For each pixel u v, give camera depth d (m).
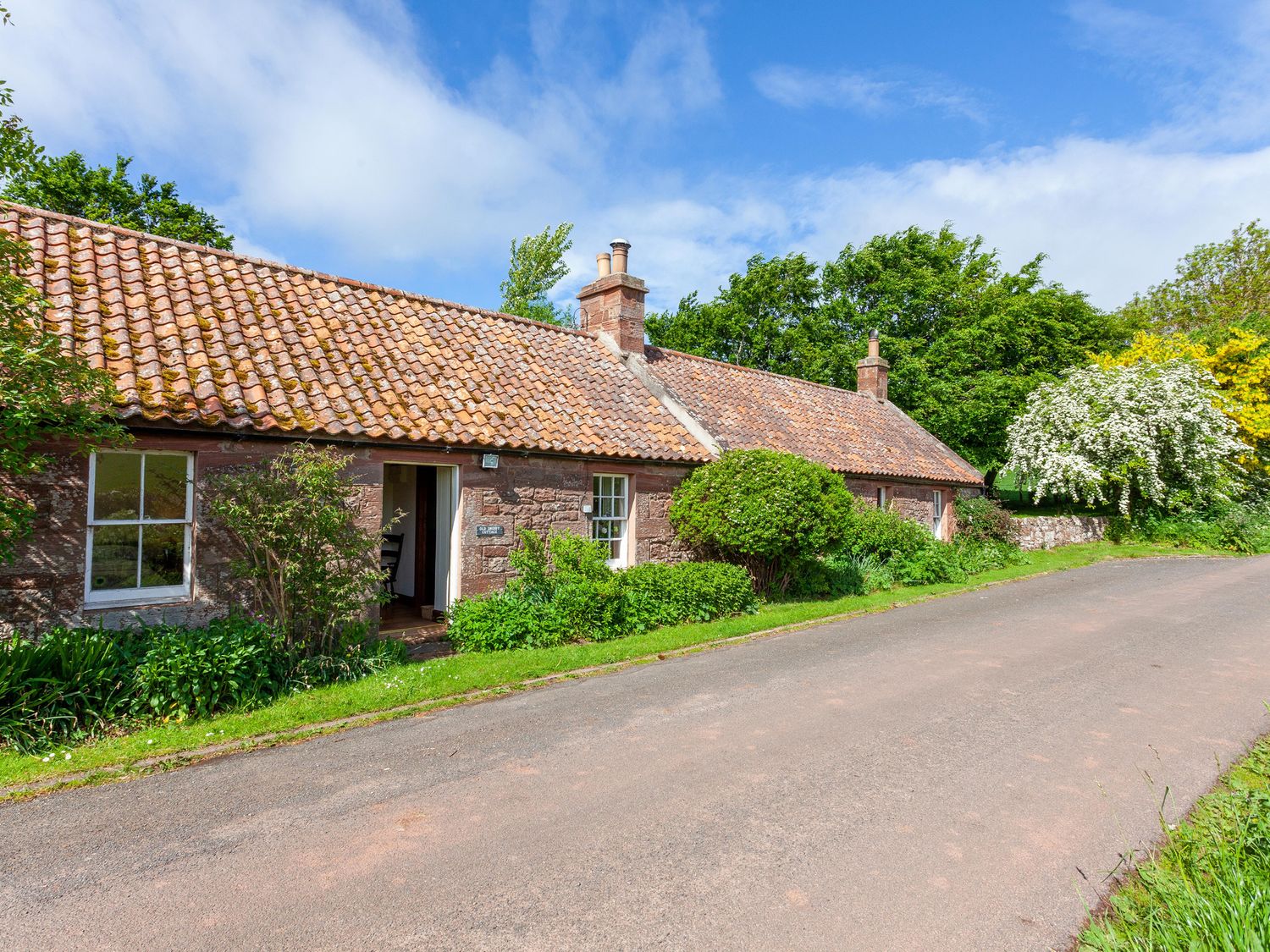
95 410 6.07
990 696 7.24
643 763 5.43
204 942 3.26
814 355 29.84
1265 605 12.91
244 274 10.47
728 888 3.75
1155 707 6.91
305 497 7.55
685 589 10.90
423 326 11.86
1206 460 23.31
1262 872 3.69
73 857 4.01
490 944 3.27
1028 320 32.41
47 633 6.71
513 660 8.23
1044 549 22.44
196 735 5.82
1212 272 39.44
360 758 5.51
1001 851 4.16
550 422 11.19
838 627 10.97
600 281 15.45
